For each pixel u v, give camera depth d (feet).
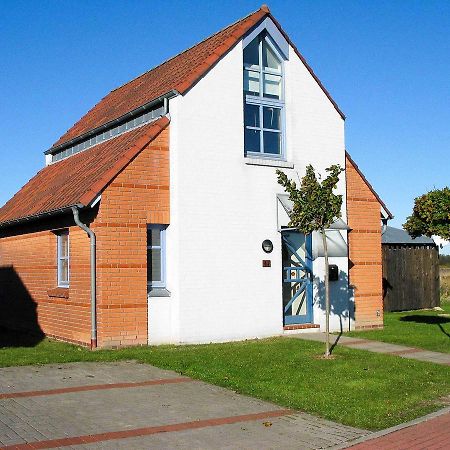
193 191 50.24
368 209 61.82
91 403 30.53
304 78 58.03
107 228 46.85
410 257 84.12
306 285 57.77
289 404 30.94
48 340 52.85
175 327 49.26
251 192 53.31
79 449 23.71
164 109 50.90
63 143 67.26
